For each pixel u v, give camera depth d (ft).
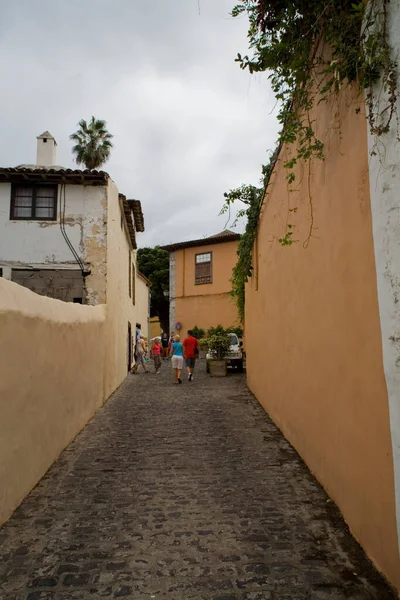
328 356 14.78
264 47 13.91
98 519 13.80
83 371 27.02
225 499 15.29
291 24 13.44
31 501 15.26
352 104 11.91
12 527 13.25
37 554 11.66
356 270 11.87
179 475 17.87
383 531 10.25
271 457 19.89
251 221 33.53
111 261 41.73
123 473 18.17
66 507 14.75
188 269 92.89
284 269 22.79
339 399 13.60
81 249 39.93
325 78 13.74
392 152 9.25
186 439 23.56
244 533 12.75
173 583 10.33
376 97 10.00
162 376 56.85
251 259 36.76
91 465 19.26
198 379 53.01
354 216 11.96
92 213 40.45
